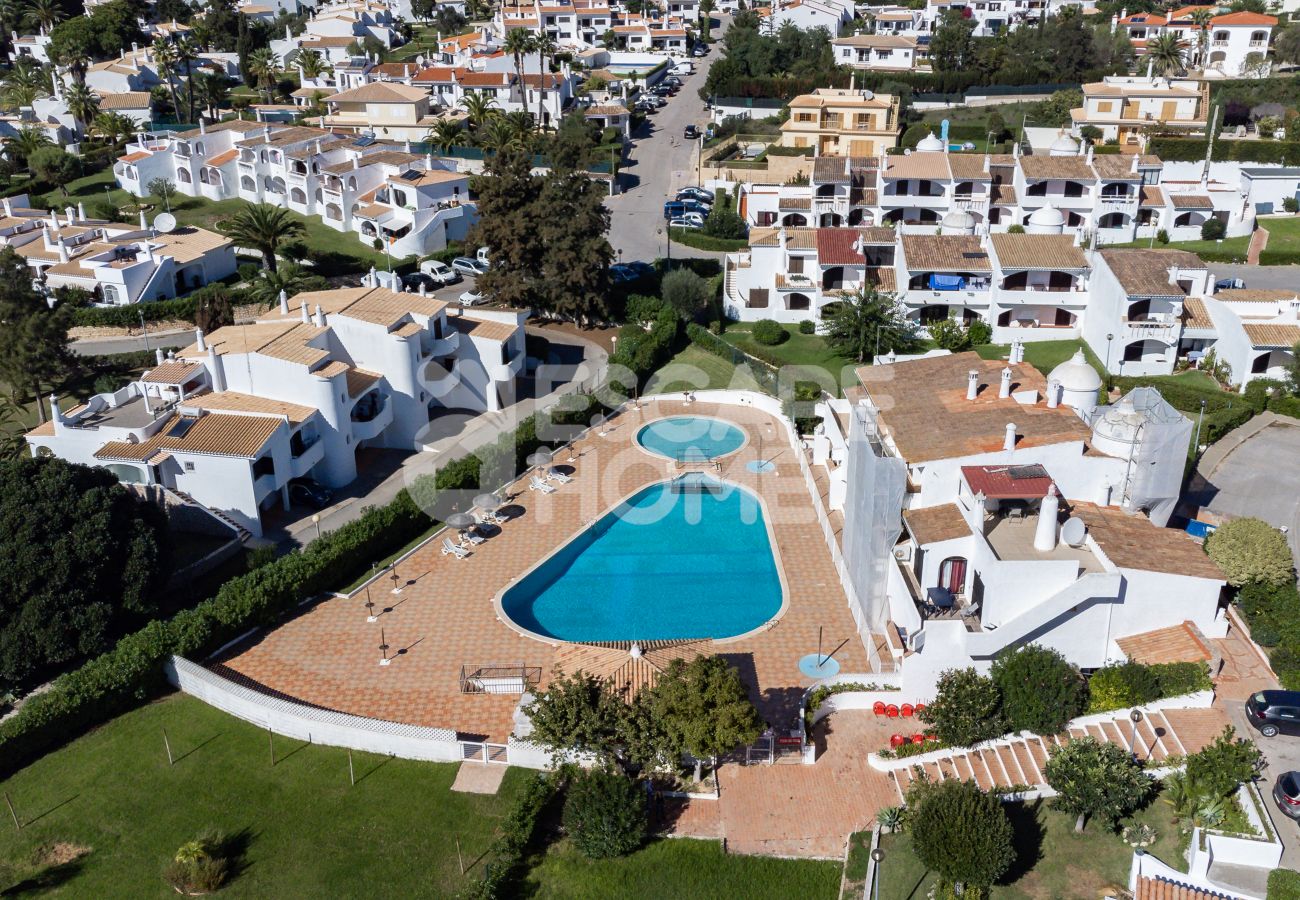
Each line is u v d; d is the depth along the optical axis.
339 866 37.31
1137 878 34.81
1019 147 119.31
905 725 43.47
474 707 45.22
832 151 132.12
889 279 87.31
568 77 155.50
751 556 57.22
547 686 45.31
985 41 168.50
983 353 83.12
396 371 68.38
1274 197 109.81
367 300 71.81
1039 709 40.53
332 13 199.50
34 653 47.19
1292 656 42.28
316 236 108.06
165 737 43.56
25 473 50.75
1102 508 48.06
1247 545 46.66
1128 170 104.31
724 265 100.25
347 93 143.25
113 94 154.38
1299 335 72.38
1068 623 43.81
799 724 43.19
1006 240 84.81
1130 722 40.97
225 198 121.06
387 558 57.16
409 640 49.81
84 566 49.06
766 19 192.00
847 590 52.66
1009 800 38.62
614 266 99.00
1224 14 172.25
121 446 58.66
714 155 136.75
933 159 107.19
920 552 45.78
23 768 42.16
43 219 103.56
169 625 48.00
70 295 85.19
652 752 38.97
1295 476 61.16
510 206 87.25
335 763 42.06
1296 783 35.97
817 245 89.38
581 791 37.94
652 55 186.12
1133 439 47.44
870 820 39.03
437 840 38.34
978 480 46.06
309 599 53.38
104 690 44.38
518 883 37.06
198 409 62.09
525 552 57.06
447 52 181.75
